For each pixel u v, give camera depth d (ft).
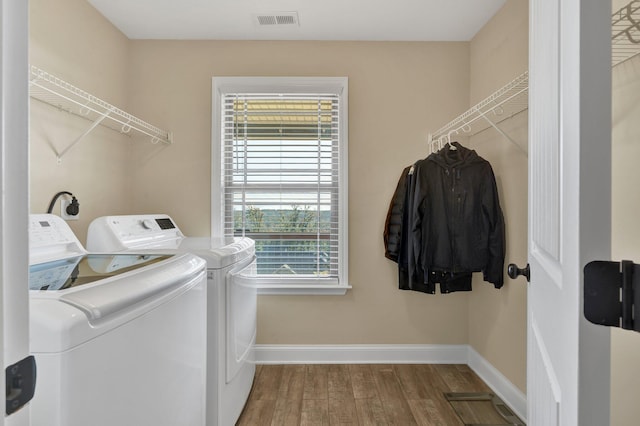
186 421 3.85
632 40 2.74
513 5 6.57
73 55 6.34
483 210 6.91
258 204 8.53
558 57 2.07
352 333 8.39
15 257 1.21
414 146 8.40
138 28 7.80
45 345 2.12
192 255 4.50
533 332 2.95
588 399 1.55
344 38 8.29
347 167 8.34
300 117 8.49
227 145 8.49
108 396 2.53
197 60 8.33
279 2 6.88
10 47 1.18
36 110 5.49
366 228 8.39
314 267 8.50
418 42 8.42
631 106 2.68
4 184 1.16
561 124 1.96
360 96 8.39
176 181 8.32
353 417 6.17
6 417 1.19
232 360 5.50
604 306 1.46
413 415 6.23
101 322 2.48
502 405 6.55
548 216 2.36
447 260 6.97
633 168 2.65
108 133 7.45
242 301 6.10
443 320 8.41
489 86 7.48
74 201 6.16
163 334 3.32
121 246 5.65
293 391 7.04
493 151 7.24
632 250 2.62
